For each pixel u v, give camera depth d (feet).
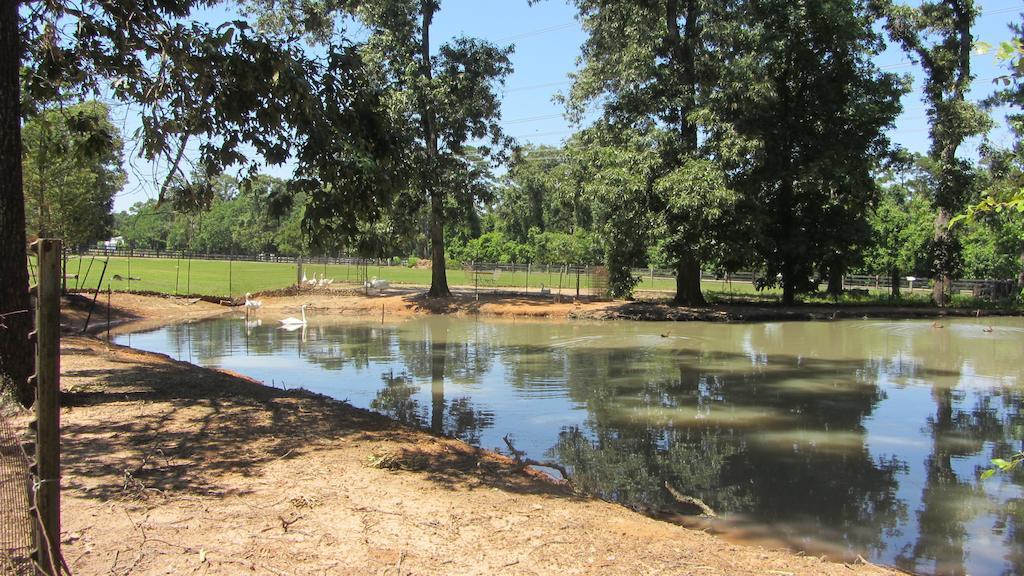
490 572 14.99
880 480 26.78
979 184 103.96
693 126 94.48
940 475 27.53
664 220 88.33
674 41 91.66
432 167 101.14
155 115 29.48
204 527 16.88
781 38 90.68
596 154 96.53
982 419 37.04
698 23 94.02
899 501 24.52
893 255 164.14
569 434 33.45
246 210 313.12
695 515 22.91
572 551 16.60
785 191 102.01
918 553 20.08
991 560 19.66
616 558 16.29
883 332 79.87
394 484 21.27
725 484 26.22
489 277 174.50
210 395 33.58
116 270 152.97
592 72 97.91
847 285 159.43
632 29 90.79
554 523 18.76
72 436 25.09
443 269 115.55
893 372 52.49
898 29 105.91
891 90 96.78
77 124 35.01
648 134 89.20
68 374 36.81
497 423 35.47
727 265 102.58
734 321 91.45
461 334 77.71
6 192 26.58
